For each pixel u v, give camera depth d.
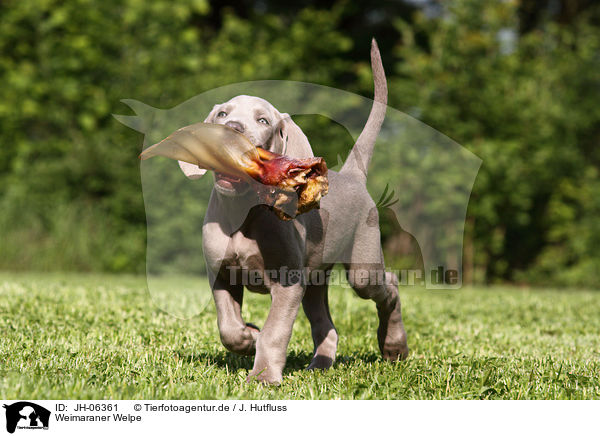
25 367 4.64
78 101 15.22
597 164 16.89
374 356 5.91
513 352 6.38
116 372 4.62
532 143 15.41
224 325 4.52
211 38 19.17
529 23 21.06
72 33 15.48
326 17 16.66
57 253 14.17
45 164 14.76
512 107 15.30
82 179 14.74
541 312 9.45
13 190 14.44
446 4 16.00
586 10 19.92
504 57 15.85
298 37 16.03
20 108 14.98
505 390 4.57
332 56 16.45
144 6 15.58
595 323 8.56
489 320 8.57
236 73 14.88
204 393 4.09
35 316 7.05
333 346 5.38
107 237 14.59
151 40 15.55
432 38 16.00
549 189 15.91
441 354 5.90
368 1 22.88
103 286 10.35
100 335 6.18
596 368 5.50
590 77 16.48
